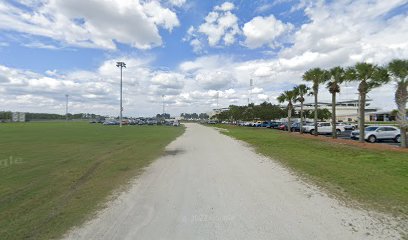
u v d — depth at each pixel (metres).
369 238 4.76
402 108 19.20
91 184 9.11
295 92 41.44
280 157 14.89
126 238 4.82
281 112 78.00
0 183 9.46
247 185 8.67
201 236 4.86
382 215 5.88
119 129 52.91
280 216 5.84
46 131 42.84
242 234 4.93
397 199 7.04
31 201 7.32
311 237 4.80
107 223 5.54
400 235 4.88
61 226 5.45
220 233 4.98
